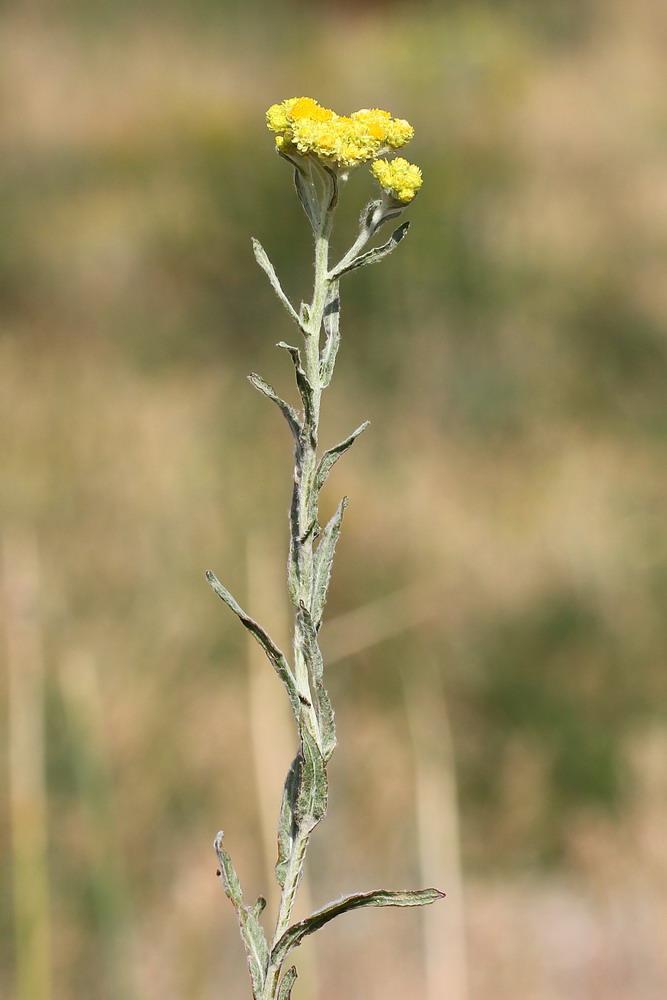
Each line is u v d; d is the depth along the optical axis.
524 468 3.46
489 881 2.05
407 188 0.89
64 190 5.50
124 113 6.97
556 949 1.90
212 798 2.07
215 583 0.86
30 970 1.22
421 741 1.50
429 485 3.27
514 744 2.29
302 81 8.21
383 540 2.90
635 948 1.90
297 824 0.86
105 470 3.07
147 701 2.20
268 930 1.36
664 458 3.52
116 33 8.46
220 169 5.46
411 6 9.90
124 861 1.89
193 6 8.90
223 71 8.20
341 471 3.27
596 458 3.49
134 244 4.70
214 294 4.46
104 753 1.55
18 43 7.96
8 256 4.46
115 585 2.54
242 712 2.21
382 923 1.92
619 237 5.06
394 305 4.27
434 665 2.21
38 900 1.25
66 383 3.66
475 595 2.72
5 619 2.09
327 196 0.89
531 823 2.14
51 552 2.62
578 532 2.98
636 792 2.20
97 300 4.36
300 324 0.87
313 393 0.86
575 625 2.64
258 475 3.13
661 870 2.03
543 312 4.30
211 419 3.51
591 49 9.26
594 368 4.04
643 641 2.59
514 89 8.03
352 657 2.37
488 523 3.08
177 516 2.84
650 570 2.86
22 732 1.32
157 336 4.14
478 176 5.58
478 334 4.13
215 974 1.80
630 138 6.74
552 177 5.83
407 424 3.66
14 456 3.12
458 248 4.62
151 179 5.52
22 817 1.29
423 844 1.41
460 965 1.34
